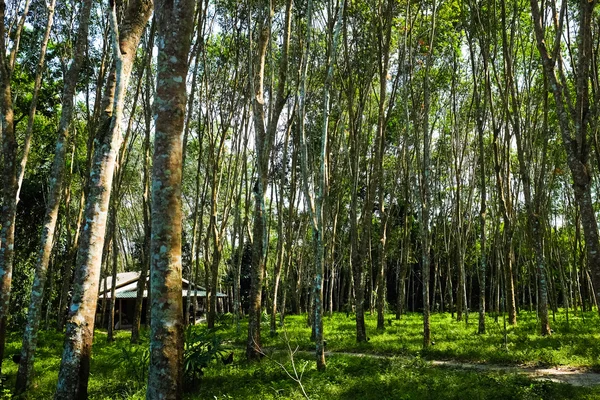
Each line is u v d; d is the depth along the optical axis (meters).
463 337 15.74
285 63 12.18
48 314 25.41
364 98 16.25
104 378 10.31
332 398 7.88
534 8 7.16
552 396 7.67
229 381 9.48
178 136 5.07
